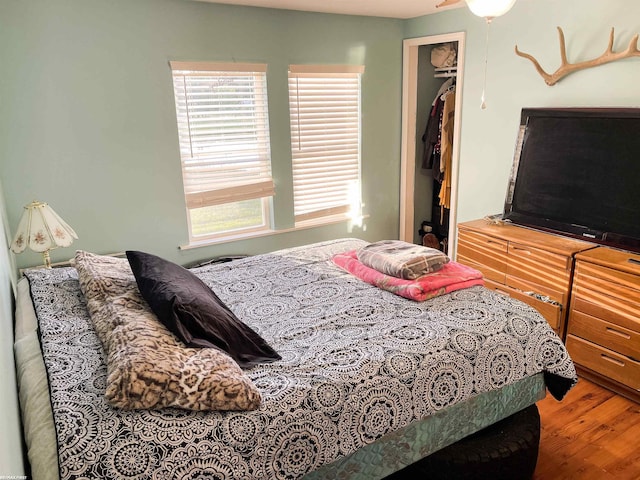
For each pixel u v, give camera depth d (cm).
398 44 427
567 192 298
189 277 197
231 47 341
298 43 370
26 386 147
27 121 284
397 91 438
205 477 130
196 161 349
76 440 125
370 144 433
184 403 135
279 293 237
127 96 311
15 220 292
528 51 333
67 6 282
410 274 227
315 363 169
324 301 225
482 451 183
